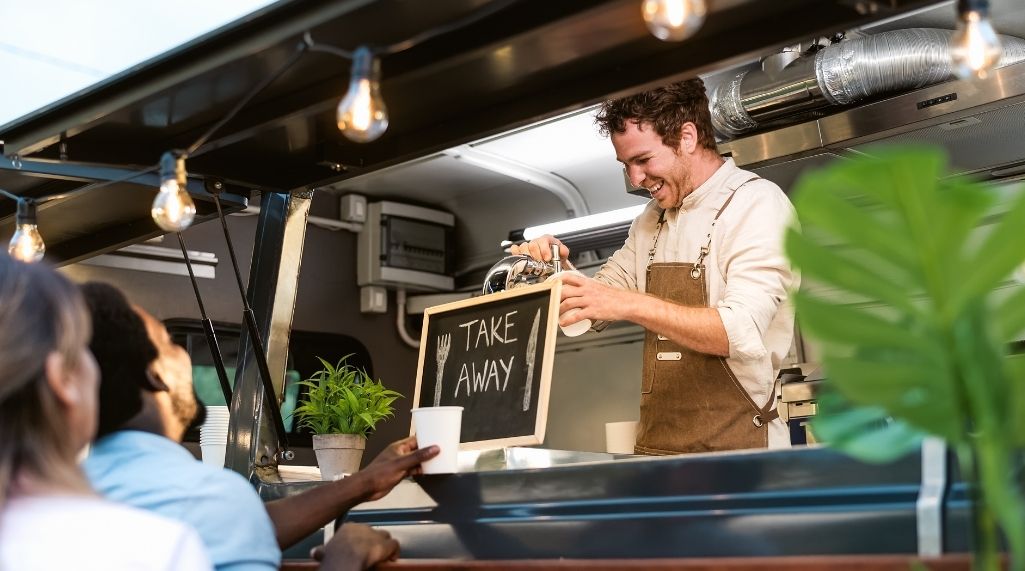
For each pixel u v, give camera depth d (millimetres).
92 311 1624
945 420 1002
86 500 1062
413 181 6453
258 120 2217
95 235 3209
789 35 1787
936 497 1336
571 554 1698
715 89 4211
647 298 2451
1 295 1057
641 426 2740
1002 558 1178
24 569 997
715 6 1757
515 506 1798
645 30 1845
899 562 1246
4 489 1031
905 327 1005
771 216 2641
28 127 2406
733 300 2531
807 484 1475
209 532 1573
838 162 4020
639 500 1643
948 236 969
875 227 976
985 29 1523
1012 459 1180
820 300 1021
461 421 2100
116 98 2221
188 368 1795
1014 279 3438
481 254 6844
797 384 4469
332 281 6641
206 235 6082
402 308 6887
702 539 1552
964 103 3520
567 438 6254
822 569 1292
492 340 2158
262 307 2680
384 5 1781
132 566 1029
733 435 2586
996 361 989
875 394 1012
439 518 1909
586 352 6223
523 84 2115
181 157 2062
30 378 1048
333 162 2480
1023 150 3918
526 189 6352
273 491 2367
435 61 1905
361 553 1805
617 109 2738
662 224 2914
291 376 6371
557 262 2727
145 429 1668
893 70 3723
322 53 1959
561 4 1781
